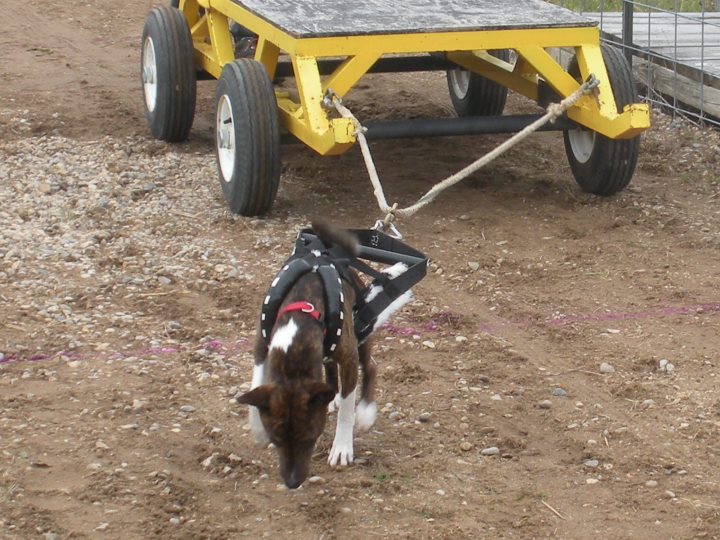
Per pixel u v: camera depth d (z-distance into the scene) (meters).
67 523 5.34
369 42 8.88
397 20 9.25
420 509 5.55
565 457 6.06
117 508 5.47
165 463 5.91
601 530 5.38
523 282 8.38
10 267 8.39
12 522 5.33
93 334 7.41
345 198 10.07
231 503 5.57
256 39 11.62
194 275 8.39
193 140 11.73
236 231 9.24
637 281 8.38
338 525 5.41
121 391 6.63
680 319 7.73
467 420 6.41
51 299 7.91
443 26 9.04
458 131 9.58
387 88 13.94
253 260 8.68
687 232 9.31
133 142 11.57
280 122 9.55
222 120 9.60
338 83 8.91
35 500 5.52
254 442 6.14
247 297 8.01
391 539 5.29
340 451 5.89
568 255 8.84
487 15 9.55
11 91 13.39
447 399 6.64
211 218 9.53
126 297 7.98
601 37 13.95
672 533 5.35
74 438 6.11
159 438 6.14
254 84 9.15
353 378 5.71
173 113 11.23
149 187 10.22
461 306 7.97
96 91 13.47
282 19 9.18
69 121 12.27
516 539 5.31
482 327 7.64
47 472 5.78
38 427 6.22
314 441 5.17
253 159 9.12
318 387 5.03
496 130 9.66
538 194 10.23
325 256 5.79
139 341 7.32
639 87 13.39
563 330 7.58
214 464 5.90
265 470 5.88
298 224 9.41
